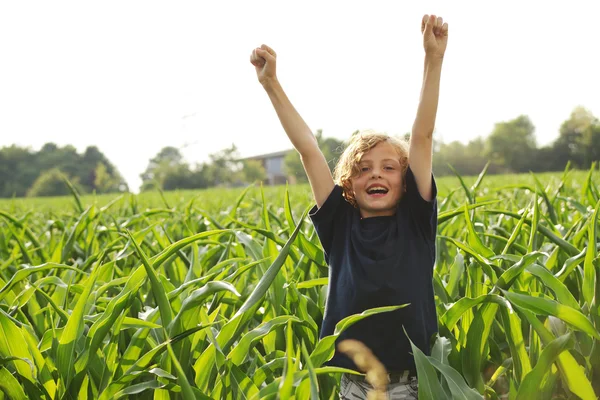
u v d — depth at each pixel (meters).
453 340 2.91
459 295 3.76
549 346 2.41
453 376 2.41
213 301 3.12
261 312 3.52
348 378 2.84
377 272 2.88
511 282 2.82
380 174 2.98
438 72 2.95
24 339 2.63
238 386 2.46
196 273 3.57
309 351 3.06
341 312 2.94
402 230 2.96
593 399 2.47
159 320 3.01
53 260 4.36
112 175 122.44
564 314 2.49
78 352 2.79
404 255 2.92
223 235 5.45
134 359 2.69
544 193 4.48
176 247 3.04
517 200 8.00
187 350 2.68
